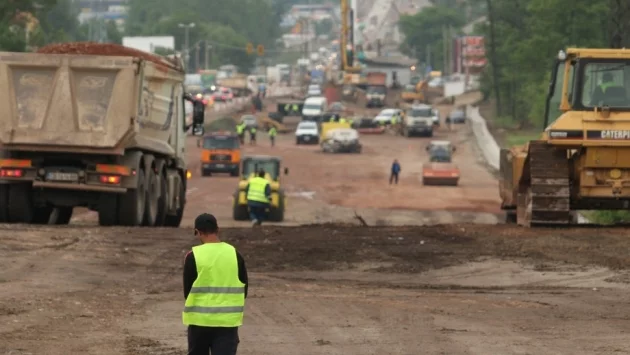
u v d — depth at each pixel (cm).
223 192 13525
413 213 11388
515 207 6706
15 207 6012
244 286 2012
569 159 5697
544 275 4338
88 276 4081
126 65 5744
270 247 5062
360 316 3266
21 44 16825
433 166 15575
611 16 9812
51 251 4666
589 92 5516
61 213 6844
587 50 5519
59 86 5753
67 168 5903
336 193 14038
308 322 3144
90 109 5769
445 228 5728
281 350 2702
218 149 16550
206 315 1970
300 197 13388
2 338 2756
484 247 5028
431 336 2919
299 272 4488
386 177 16712
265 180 7425
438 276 4375
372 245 5122
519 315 3322
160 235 5359
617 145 5438
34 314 3166
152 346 2722
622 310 3438
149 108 6150
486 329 3041
